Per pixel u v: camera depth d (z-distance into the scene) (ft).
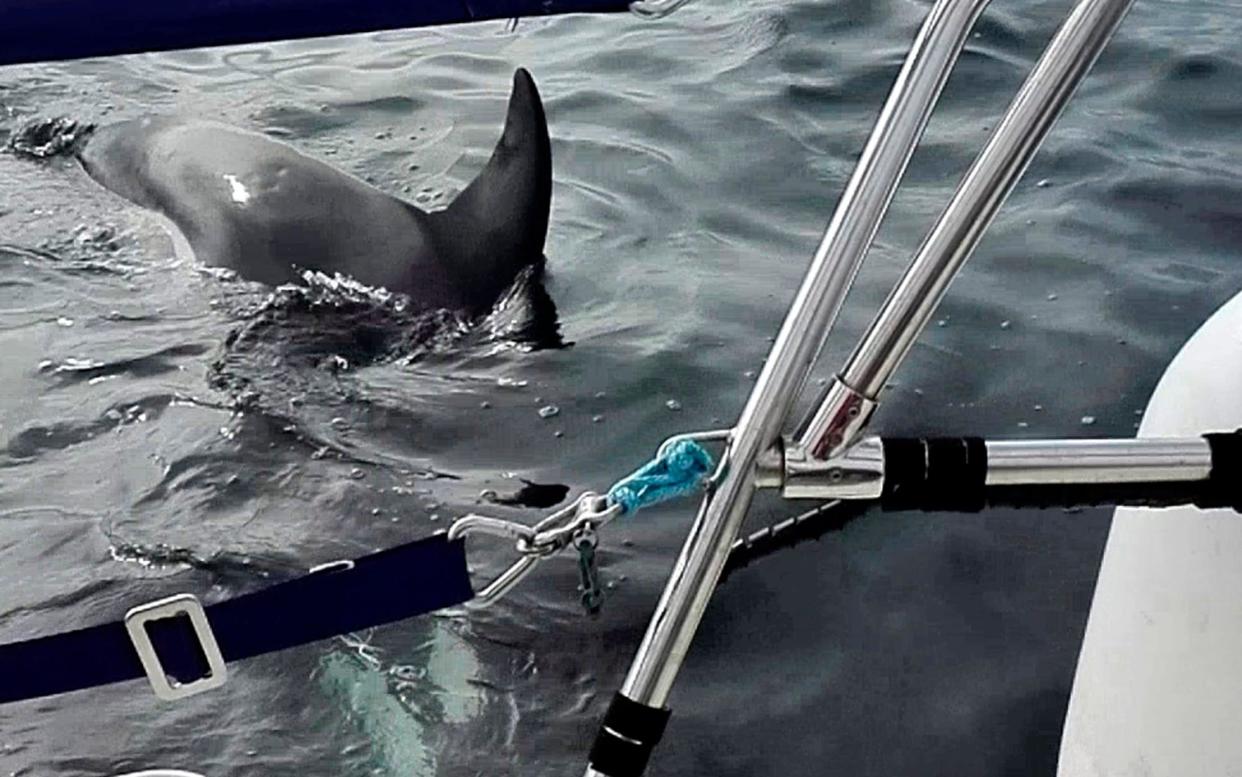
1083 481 4.99
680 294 14.11
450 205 15.10
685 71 18.63
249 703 9.48
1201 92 17.26
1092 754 6.69
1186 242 14.35
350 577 5.16
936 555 10.43
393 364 13.46
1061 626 9.79
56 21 4.28
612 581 10.40
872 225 4.50
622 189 16.07
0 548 11.06
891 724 9.11
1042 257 14.08
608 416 12.44
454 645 9.89
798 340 4.61
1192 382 6.27
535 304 14.11
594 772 5.12
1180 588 6.14
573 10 4.49
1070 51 4.40
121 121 18.44
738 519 4.85
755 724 9.14
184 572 10.79
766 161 16.47
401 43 20.33
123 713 9.45
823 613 9.96
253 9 4.37
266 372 13.37
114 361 13.55
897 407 11.93
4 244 15.72
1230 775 5.90
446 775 8.94
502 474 11.78
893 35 19.24
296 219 15.14
